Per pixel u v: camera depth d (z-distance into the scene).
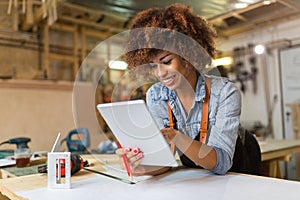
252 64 4.74
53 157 0.93
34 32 4.30
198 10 3.26
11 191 0.90
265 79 4.59
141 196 0.83
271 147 2.46
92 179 1.03
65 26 4.38
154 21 1.00
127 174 1.05
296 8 3.74
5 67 4.07
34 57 4.32
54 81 4.03
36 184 0.97
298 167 3.72
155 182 0.97
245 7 3.51
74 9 3.74
